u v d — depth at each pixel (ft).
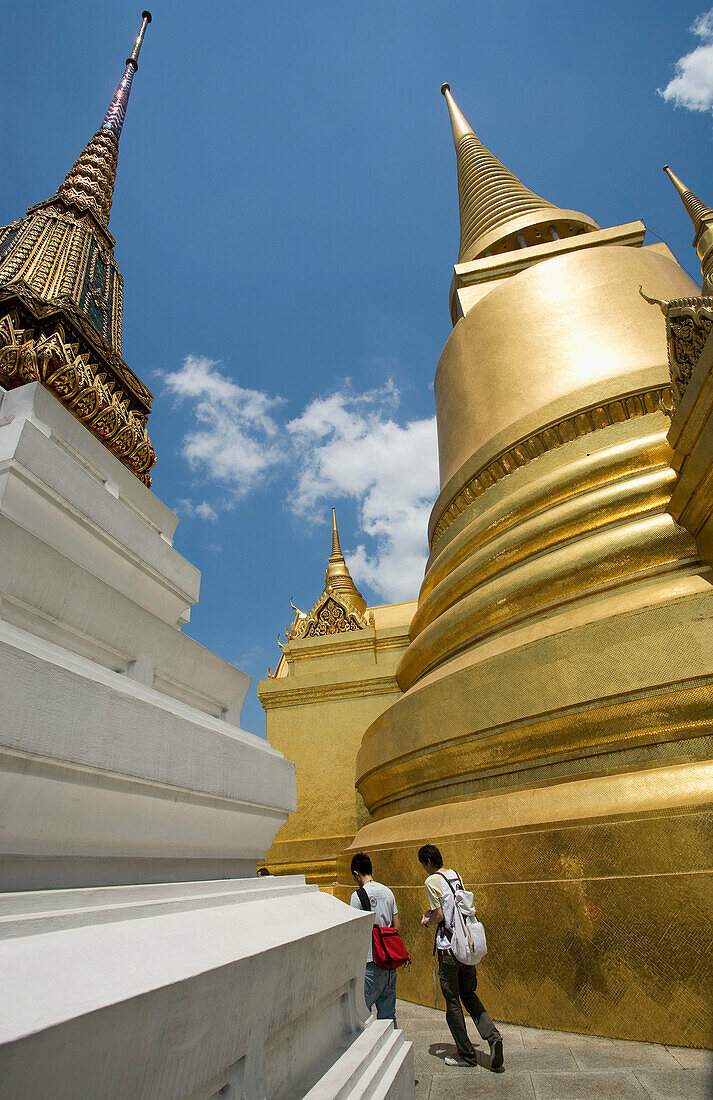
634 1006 15.69
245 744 11.84
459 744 23.52
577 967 16.81
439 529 36.27
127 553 12.87
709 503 20.72
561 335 33.01
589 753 20.17
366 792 31.04
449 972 15.44
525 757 21.50
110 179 22.63
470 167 57.26
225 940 7.32
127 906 6.93
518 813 19.94
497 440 31.50
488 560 28.48
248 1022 6.78
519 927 18.20
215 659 13.20
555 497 27.66
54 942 5.62
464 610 27.96
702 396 19.13
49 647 7.82
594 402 28.58
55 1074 4.21
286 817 13.11
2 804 6.54
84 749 7.39
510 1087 13.38
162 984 5.39
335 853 40.50
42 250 18.28
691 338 19.58
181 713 10.22
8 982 4.72
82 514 11.56
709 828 16.15
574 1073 13.79
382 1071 9.53
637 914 16.31
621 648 20.03
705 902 15.56
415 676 32.58
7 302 13.93
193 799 9.80
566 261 35.81
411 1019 19.61
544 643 21.66
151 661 11.28
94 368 15.31
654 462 25.85
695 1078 12.93
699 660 18.72
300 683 46.16
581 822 17.99
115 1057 4.75
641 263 34.76
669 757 18.72
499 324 35.91
